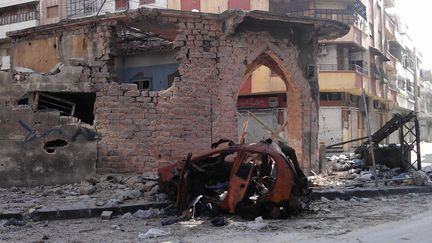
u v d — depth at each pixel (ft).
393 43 169.48
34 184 43.73
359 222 29.68
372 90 128.26
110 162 45.29
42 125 44.21
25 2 127.85
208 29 47.80
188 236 25.98
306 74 54.24
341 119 113.19
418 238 24.58
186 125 46.75
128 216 32.53
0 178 43.19
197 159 33.71
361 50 123.54
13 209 32.65
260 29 50.44
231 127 48.39
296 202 31.01
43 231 28.02
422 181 46.19
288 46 52.60
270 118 108.78
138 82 78.23
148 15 44.98
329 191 40.68
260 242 24.18
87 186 40.50
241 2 107.86
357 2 115.44
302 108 54.03
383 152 58.13
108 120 45.39
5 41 130.41
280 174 30.68
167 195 35.68
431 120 236.63
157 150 46.01
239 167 31.60
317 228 27.71
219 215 31.86
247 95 111.55
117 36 47.65
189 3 108.27
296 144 54.44
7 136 43.57
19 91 44.47
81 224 30.30
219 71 48.11
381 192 42.42
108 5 113.19
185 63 46.93
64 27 49.06
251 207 30.68
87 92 45.68
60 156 44.37
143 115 45.96
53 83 44.78
